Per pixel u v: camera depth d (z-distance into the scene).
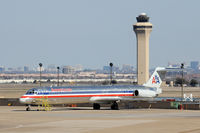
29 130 145.25
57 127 152.75
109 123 165.00
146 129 146.38
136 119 181.88
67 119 182.50
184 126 154.62
